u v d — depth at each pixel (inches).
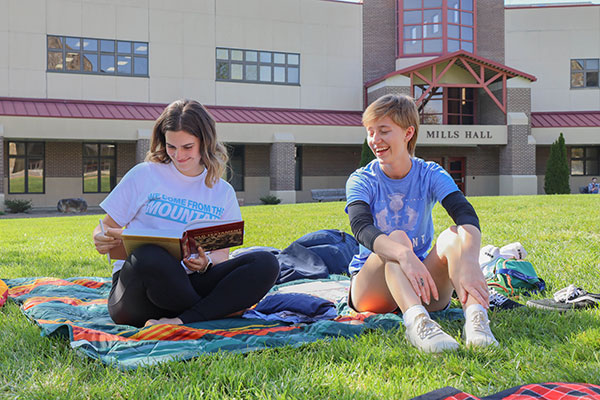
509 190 1090.7
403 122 126.0
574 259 222.7
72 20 996.6
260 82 1114.7
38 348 108.8
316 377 89.8
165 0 1054.4
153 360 97.6
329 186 1160.2
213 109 1069.8
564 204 582.2
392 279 116.0
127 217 129.5
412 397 81.0
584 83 1213.1
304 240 228.8
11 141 984.3
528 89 1105.4
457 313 132.9
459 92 1143.6
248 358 99.1
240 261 125.9
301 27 1139.9
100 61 1016.9
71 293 166.4
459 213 121.9
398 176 132.5
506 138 1088.2
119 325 123.9
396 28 1151.6
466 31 1139.9
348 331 118.3
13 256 295.3
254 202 1123.9
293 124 1033.5
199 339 111.5
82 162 1026.1
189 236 116.1
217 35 1088.2
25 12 968.9
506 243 289.1
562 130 1133.1
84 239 397.4
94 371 94.8
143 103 1037.8
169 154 126.4
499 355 102.1
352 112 1168.2
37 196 997.8
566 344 106.8
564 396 74.9
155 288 115.8
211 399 80.9
